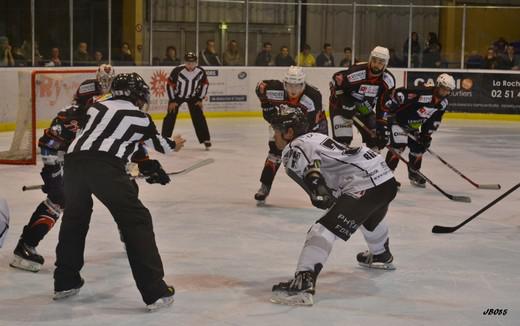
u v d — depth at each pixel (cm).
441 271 661
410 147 1084
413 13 2334
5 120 1605
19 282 609
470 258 706
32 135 1209
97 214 855
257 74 2053
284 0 2191
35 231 637
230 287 603
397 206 943
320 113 822
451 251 730
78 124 618
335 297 581
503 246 754
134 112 540
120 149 533
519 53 2250
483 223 856
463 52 2102
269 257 696
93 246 721
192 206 920
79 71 1405
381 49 959
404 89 1035
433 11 2330
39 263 639
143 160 579
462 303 573
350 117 993
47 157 628
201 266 662
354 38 2142
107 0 1908
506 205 959
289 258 694
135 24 1995
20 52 1738
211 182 1085
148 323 519
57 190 637
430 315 545
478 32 2308
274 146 910
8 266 651
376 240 645
